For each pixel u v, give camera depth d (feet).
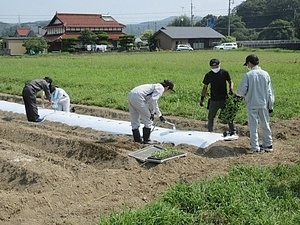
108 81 85.10
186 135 36.81
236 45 274.77
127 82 82.53
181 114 51.19
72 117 47.44
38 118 48.34
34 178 28.94
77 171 30.22
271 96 33.88
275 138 40.14
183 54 211.00
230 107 35.91
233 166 29.32
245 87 33.12
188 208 22.58
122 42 269.85
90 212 22.95
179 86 73.00
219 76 36.60
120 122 44.47
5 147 36.99
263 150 34.04
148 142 36.55
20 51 272.51
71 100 63.67
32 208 23.47
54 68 125.90
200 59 162.61
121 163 31.50
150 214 20.88
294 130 42.63
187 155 31.81
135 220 20.45
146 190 26.02
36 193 26.21
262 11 418.51
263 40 317.01
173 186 24.97
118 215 21.12
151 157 30.76
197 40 301.43
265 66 117.29
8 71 116.57
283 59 155.33
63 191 25.49
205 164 30.71
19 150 36.14
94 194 25.50
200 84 75.92
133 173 28.63
